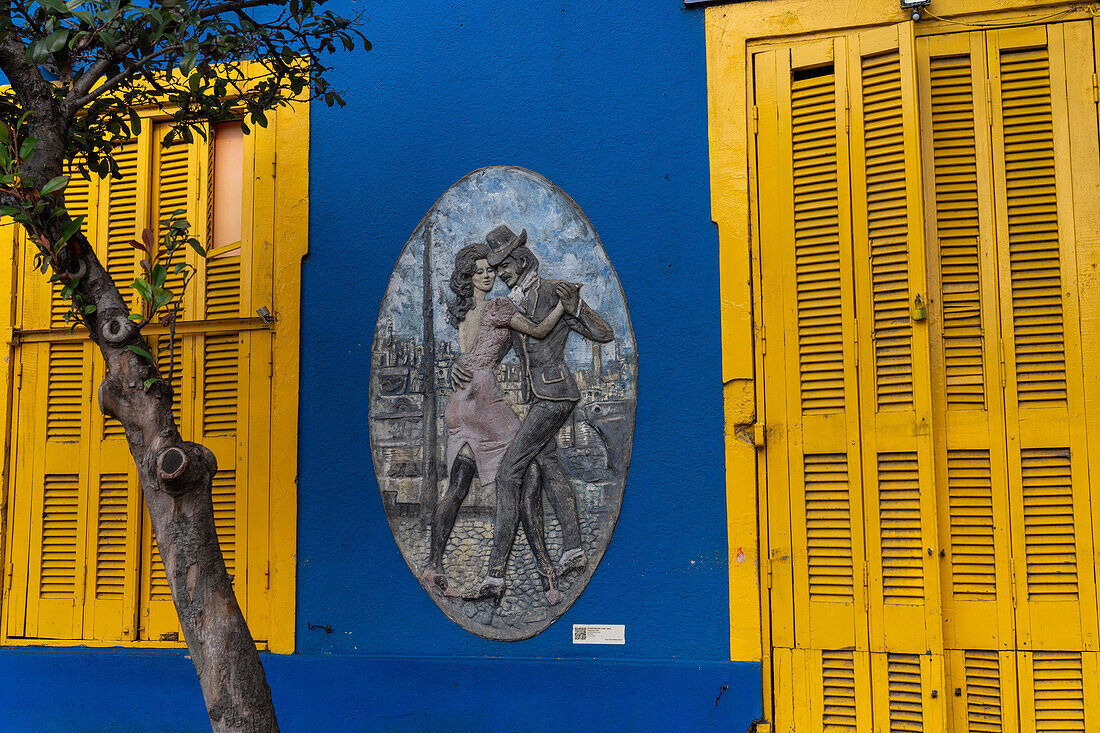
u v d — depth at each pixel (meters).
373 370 3.62
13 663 3.67
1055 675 3.09
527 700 3.35
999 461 3.19
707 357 3.40
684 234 3.46
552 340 3.51
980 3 3.33
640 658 3.33
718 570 3.32
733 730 3.22
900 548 3.18
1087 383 3.15
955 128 3.34
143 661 3.60
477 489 3.50
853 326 3.28
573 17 3.64
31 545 3.80
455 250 3.62
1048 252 3.23
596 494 3.42
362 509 3.57
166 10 2.65
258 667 2.46
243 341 3.73
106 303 2.53
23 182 2.47
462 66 3.71
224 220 3.86
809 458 3.30
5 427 3.87
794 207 3.39
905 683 3.13
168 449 2.39
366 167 3.73
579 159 3.58
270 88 3.26
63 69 2.83
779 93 3.44
